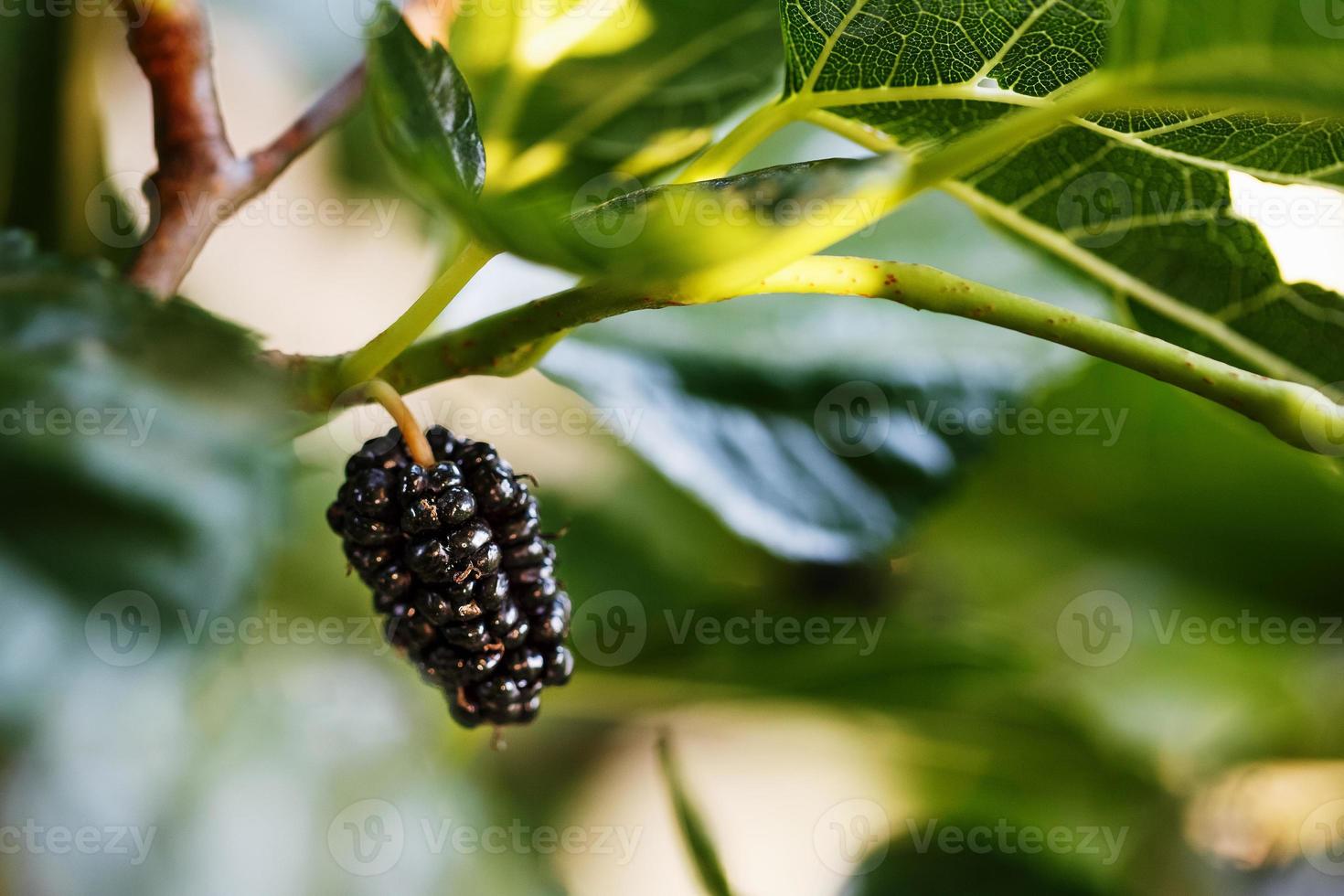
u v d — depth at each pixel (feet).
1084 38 0.84
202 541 0.79
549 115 0.97
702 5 0.96
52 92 0.98
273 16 1.45
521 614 0.86
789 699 1.13
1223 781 1.31
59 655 0.77
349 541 0.85
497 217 0.75
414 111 0.77
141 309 0.81
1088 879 1.12
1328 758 1.32
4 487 0.78
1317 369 0.90
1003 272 1.10
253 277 1.52
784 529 1.04
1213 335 0.91
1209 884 1.21
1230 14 0.76
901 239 1.10
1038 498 1.24
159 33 0.90
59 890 0.90
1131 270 0.91
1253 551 1.23
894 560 1.19
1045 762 1.17
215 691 0.97
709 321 1.09
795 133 1.09
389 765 1.08
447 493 0.84
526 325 0.83
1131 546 1.27
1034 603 1.34
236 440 0.80
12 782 0.86
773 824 1.60
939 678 1.12
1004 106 0.87
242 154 1.64
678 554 1.19
